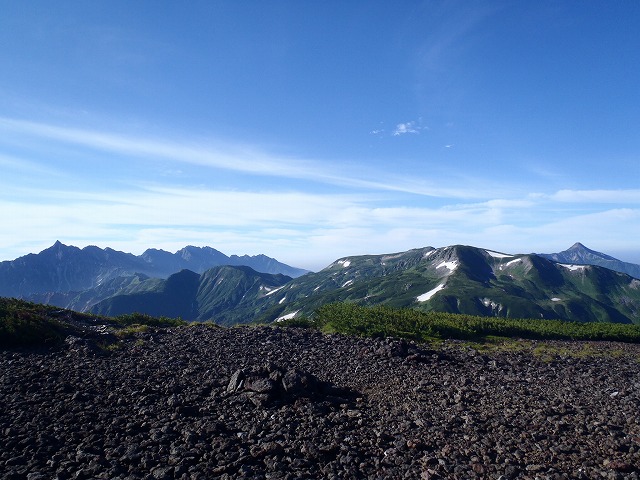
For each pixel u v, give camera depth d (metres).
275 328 26.41
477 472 10.09
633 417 13.55
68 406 12.59
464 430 12.41
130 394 13.88
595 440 11.95
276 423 12.30
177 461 9.97
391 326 28.48
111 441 10.80
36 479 8.98
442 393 15.78
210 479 9.35
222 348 20.78
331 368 18.89
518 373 19.45
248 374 15.27
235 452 10.51
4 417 11.70
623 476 9.91
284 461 10.23
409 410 13.98
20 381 14.26
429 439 11.72
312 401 14.05
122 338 21.33
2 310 20.19
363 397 15.27
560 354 24.41
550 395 16.05
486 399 15.30
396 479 9.73
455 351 23.73
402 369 18.94
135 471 9.57
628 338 31.97
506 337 30.19
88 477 9.23
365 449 11.05
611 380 18.64
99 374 15.59
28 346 18.19
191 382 15.53
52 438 10.77
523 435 12.12
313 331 26.69
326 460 10.45
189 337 22.59
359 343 23.58
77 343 18.78
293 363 19.28
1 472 9.22
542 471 10.16
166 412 12.71
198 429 11.65
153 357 18.39
